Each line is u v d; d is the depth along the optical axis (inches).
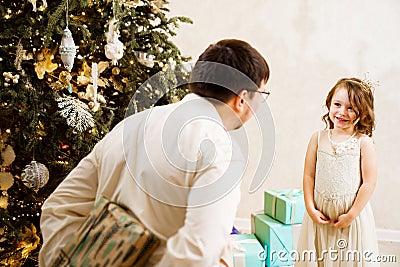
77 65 71.1
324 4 104.7
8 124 64.7
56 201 44.9
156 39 72.7
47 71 64.0
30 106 62.3
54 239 43.6
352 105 70.1
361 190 69.2
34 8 60.5
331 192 70.6
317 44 106.3
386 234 107.1
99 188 41.4
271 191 90.3
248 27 109.0
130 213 37.8
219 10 109.7
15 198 67.5
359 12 103.5
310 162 74.7
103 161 41.3
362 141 70.7
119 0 68.7
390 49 103.3
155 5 74.7
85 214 44.1
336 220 70.7
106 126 68.2
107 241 36.9
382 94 104.8
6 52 63.6
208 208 33.1
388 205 107.1
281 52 108.2
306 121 109.4
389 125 105.2
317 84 107.7
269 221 85.0
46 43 62.1
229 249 42.9
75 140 64.8
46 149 65.5
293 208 82.0
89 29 69.6
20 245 66.5
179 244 32.9
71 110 62.2
